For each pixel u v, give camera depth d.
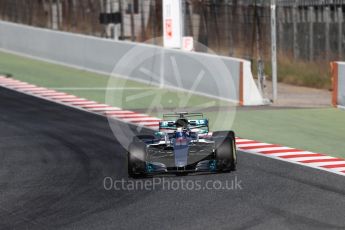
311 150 65.81
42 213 46.41
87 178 56.12
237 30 140.88
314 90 114.62
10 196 51.69
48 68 135.38
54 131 78.25
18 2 194.12
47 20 186.62
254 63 131.62
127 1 174.50
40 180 56.41
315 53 128.12
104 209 46.47
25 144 71.69
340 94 92.12
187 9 147.38
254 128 78.69
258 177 53.91
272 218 42.69
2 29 159.50
